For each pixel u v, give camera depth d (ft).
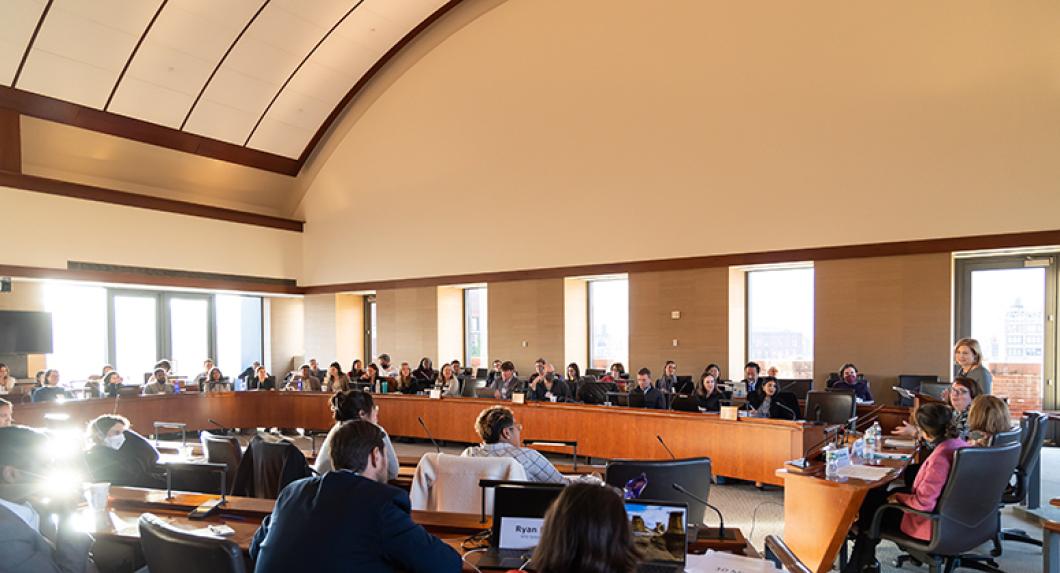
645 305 32.04
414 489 10.37
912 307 25.70
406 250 40.27
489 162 36.88
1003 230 23.77
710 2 29.94
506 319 36.65
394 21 37.50
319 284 44.29
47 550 7.82
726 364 29.78
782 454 18.26
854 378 24.11
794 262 28.30
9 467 10.68
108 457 14.01
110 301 39.34
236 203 42.93
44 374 28.53
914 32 25.43
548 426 23.65
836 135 27.07
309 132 43.16
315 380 33.19
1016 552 14.14
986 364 26.11
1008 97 23.68
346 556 6.14
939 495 10.85
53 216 32.48
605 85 32.94
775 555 7.15
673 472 9.43
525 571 6.98
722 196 29.73
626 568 4.43
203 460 15.28
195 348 44.09
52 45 30.25
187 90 35.81
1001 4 23.76
